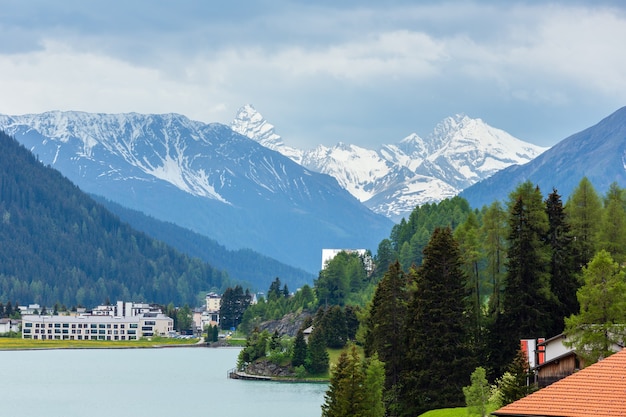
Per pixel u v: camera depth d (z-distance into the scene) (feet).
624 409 300.40
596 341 499.51
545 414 305.12
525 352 555.69
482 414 522.47
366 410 613.52
